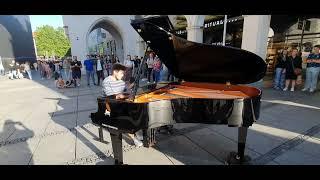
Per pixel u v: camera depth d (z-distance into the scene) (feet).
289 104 20.83
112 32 85.87
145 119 9.76
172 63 13.35
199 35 38.37
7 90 37.86
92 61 38.11
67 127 17.03
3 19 81.61
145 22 9.59
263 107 20.08
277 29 42.73
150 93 13.21
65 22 62.13
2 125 18.12
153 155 12.22
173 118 10.47
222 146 13.06
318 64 24.77
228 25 38.55
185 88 14.89
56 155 12.51
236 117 10.04
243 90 13.26
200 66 12.88
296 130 14.80
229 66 12.13
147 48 11.52
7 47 83.87
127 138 14.49
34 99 28.53
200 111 10.39
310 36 40.14
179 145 13.34
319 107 19.75
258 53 28.99
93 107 22.95
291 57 25.99
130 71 33.68
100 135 14.03
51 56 157.89
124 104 9.53
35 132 16.21
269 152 12.03
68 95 30.42
